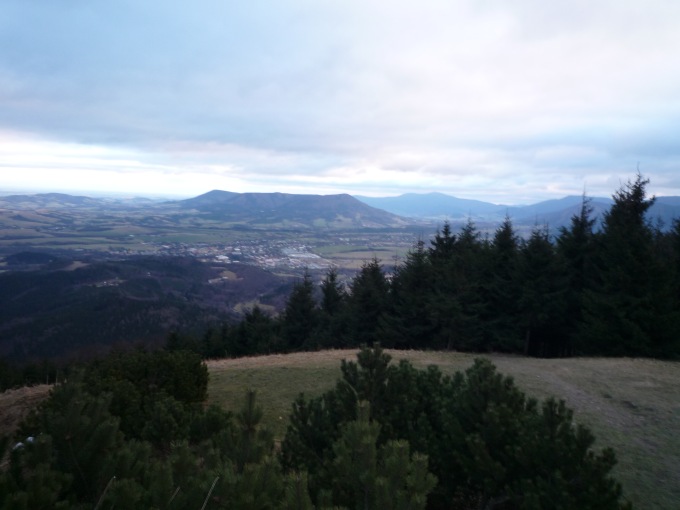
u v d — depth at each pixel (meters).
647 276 16.97
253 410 4.56
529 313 20.53
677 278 18.25
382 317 25.59
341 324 28.17
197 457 4.19
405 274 25.50
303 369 14.71
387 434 5.46
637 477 6.86
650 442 8.16
